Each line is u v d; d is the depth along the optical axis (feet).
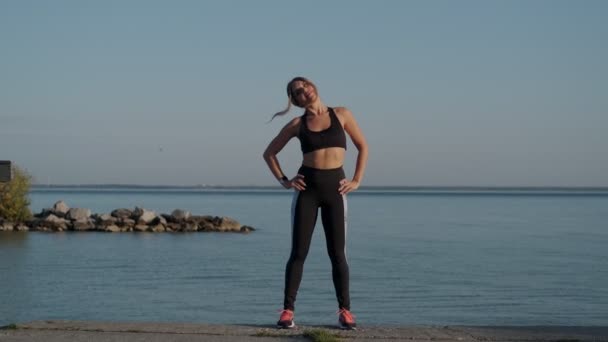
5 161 25.79
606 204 478.18
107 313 57.47
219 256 111.24
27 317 55.31
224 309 59.77
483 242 142.20
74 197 601.62
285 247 130.11
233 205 417.69
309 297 66.33
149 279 81.20
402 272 88.43
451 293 69.87
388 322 53.52
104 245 131.23
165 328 23.67
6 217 167.84
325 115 24.86
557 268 93.71
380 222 228.63
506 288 73.77
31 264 96.43
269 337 22.77
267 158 25.35
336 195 24.89
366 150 25.43
